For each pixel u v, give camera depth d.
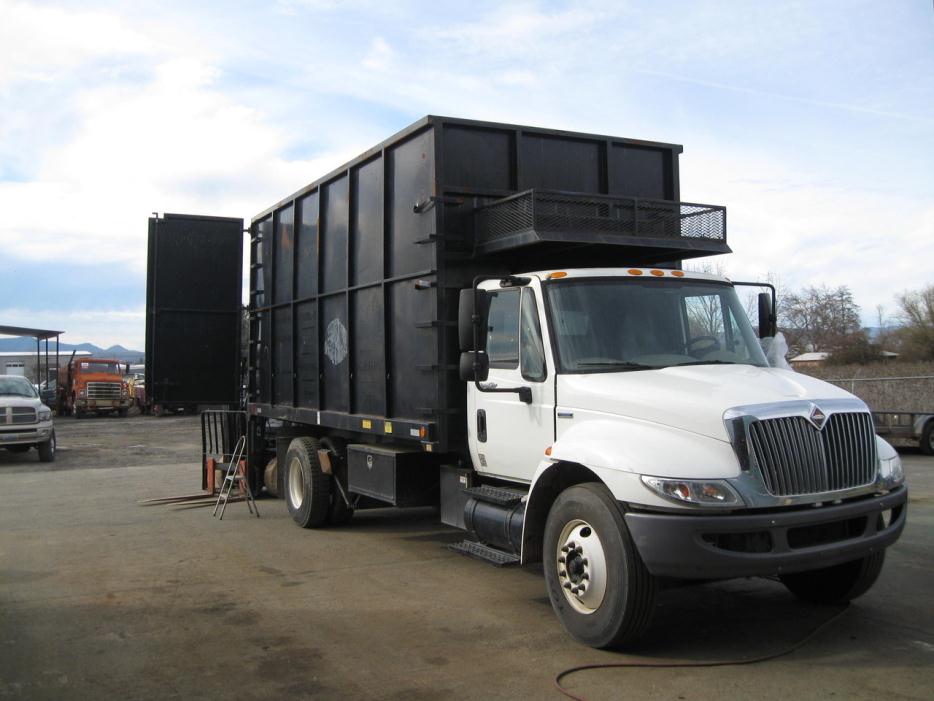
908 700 4.70
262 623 6.33
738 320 6.95
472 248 7.63
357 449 9.16
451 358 7.54
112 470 17.45
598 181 8.43
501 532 6.70
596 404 5.98
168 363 12.38
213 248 12.69
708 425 5.32
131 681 5.15
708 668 5.26
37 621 6.42
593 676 5.14
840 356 40.28
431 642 5.84
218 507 11.98
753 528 5.11
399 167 8.21
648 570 5.27
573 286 6.59
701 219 7.58
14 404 18.92
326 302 9.95
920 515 10.59
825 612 6.46
